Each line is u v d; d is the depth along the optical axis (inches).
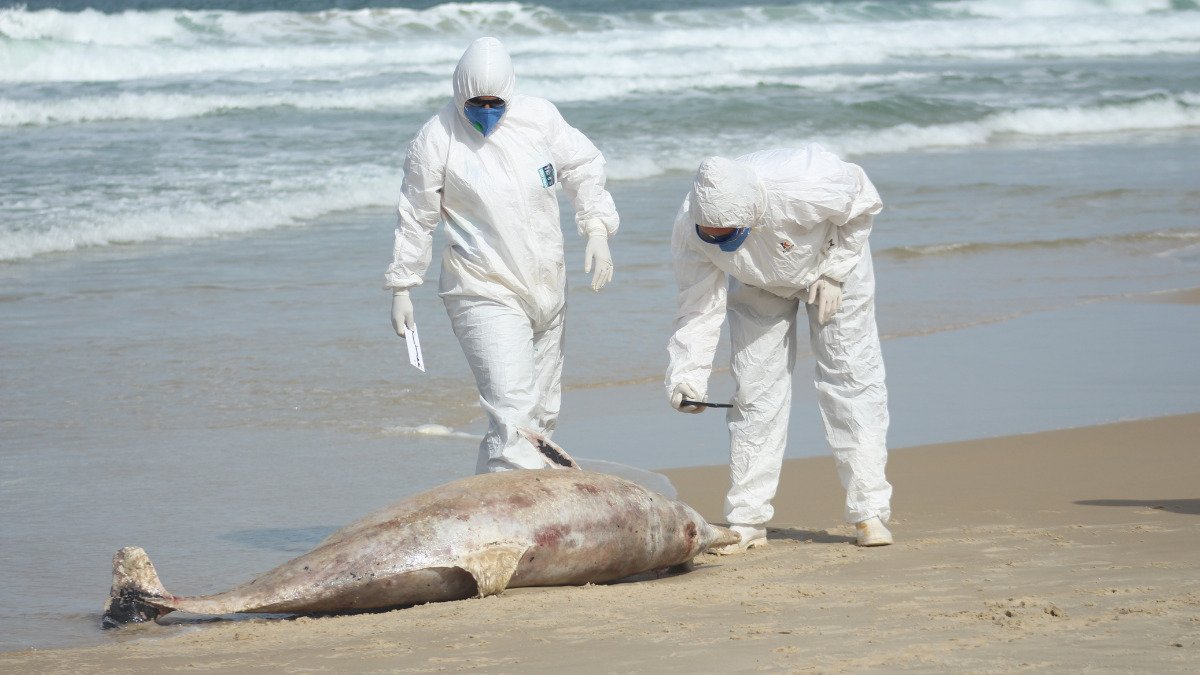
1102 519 560.1
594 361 919.7
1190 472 649.6
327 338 982.4
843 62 3063.5
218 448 727.1
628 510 487.8
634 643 378.0
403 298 559.2
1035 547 506.0
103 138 1884.8
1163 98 2487.7
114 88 2345.0
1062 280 1196.5
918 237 1371.8
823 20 3757.4
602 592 465.4
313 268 1224.2
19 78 2474.2
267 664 380.5
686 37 3213.6
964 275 1213.1
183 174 1625.2
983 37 3484.3
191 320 1031.0
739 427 551.5
